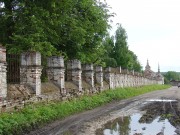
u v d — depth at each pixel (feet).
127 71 192.85
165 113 81.51
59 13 95.96
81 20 106.83
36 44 82.17
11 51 81.46
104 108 92.73
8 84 63.98
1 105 55.47
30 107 63.72
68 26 100.27
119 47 237.04
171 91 219.82
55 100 78.84
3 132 48.44
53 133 52.21
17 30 86.38
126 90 159.94
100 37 118.11
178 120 67.46
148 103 113.09
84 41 103.19
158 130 57.62
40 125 58.65
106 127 60.18
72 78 100.01
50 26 93.20
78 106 83.82
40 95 70.85
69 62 100.12
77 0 104.88
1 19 87.66
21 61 70.13
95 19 111.55
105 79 143.23
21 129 52.49
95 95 111.55
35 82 69.51
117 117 74.38
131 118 73.00
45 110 65.51
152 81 331.36
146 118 71.67
